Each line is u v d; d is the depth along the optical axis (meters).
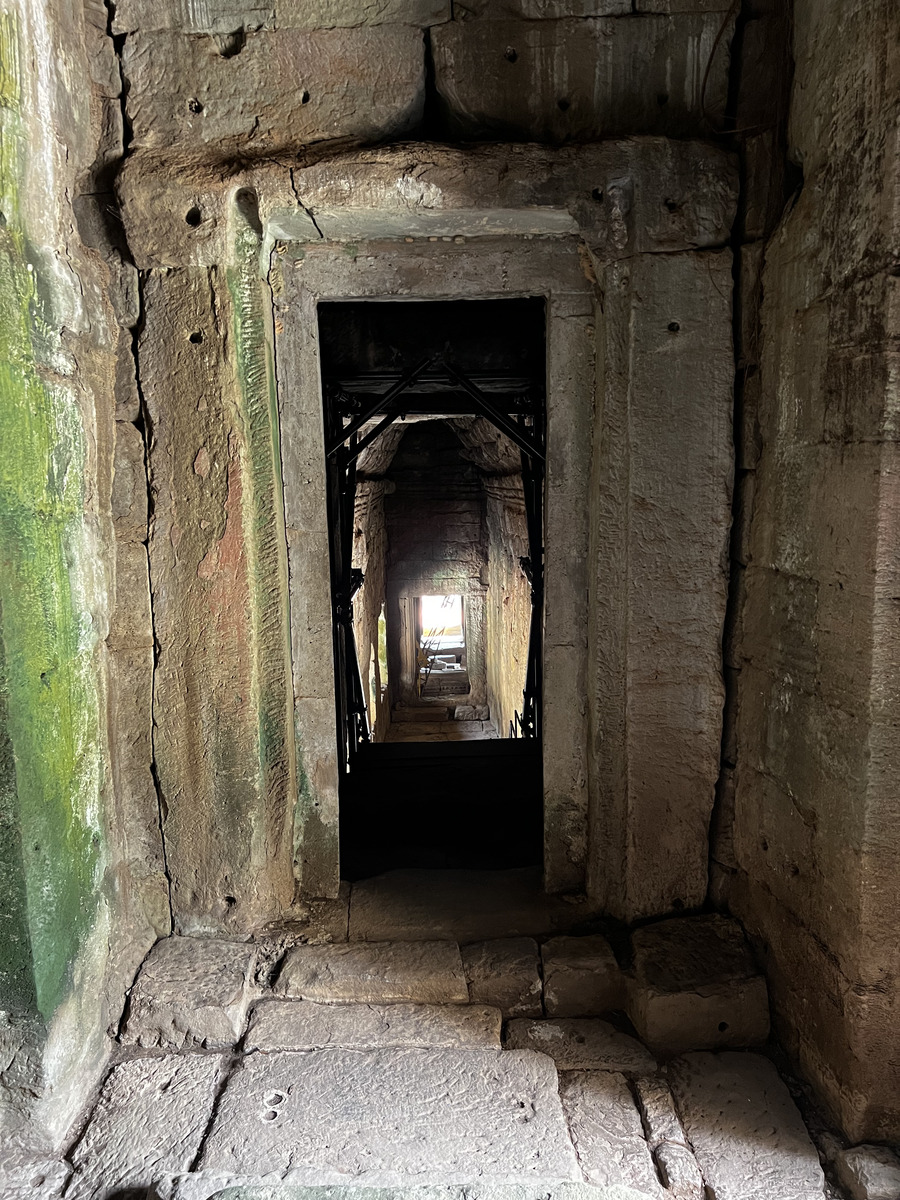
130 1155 2.00
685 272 2.37
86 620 2.29
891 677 1.87
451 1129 2.05
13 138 1.91
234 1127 2.05
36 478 2.00
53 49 2.10
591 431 2.62
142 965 2.50
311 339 2.58
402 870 3.02
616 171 2.30
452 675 12.58
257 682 2.56
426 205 2.30
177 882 2.63
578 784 2.80
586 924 2.71
